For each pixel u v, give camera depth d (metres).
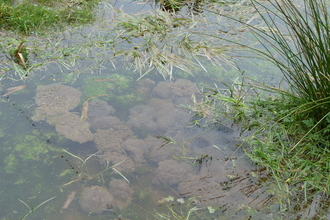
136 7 5.00
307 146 2.66
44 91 3.16
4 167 2.44
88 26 4.32
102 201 2.25
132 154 2.66
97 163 2.56
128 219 2.16
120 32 4.23
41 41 3.90
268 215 2.19
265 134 2.85
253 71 3.78
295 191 2.36
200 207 2.25
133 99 3.30
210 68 3.83
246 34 4.38
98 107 3.08
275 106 3.12
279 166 2.52
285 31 4.37
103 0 5.07
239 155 2.68
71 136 2.73
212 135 2.88
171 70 3.61
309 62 2.74
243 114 3.06
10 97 3.06
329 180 2.36
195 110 3.17
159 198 2.33
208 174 2.51
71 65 3.62
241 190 2.37
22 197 2.24
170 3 4.94
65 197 2.27
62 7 4.57
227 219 2.17
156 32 4.23
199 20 4.62
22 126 2.79
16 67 3.42
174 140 2.81
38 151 2.59
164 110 3.16
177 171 2.51
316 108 2.77
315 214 2.19
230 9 5.00
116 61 3.79
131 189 2.38
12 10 4.14
